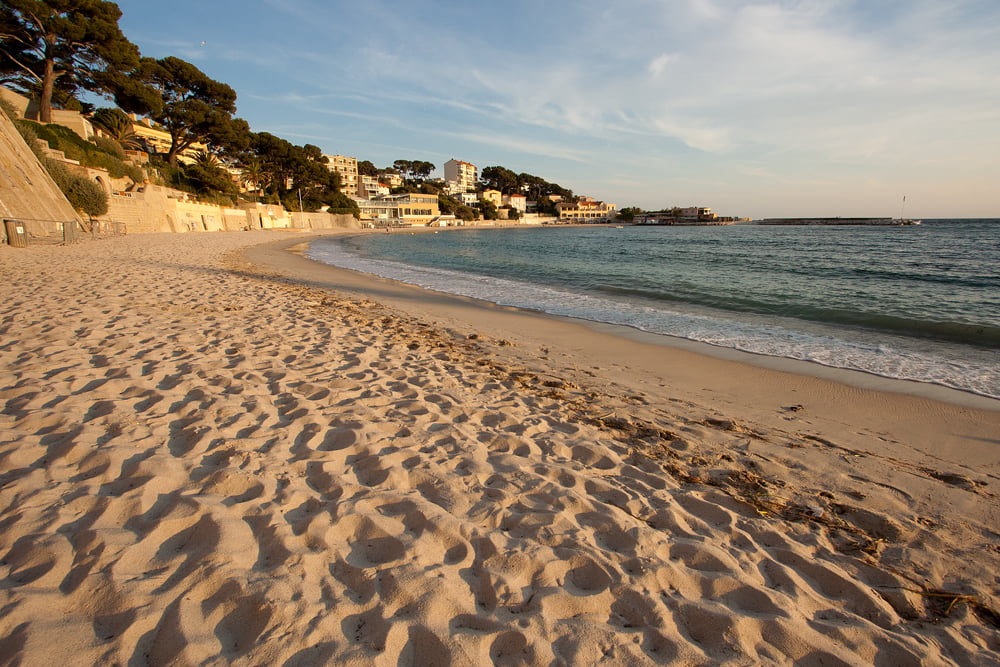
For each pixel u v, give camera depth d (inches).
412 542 96.0
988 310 434.6
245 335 272.2
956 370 263.7
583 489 128.6
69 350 215.3
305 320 331.0
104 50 1332.4
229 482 111.7
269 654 67.6
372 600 80.0
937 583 101.2
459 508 112.1
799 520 122.6
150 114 1583.4
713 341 332.5
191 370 197.9
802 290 570.6
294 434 144.8
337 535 96.7
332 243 1861.5
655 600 87.3
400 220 4261.8
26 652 63.6
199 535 91.4
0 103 1029.8
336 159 4670.3
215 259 785.6
